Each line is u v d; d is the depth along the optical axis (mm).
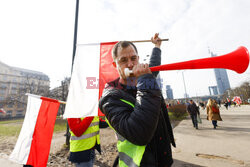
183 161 3309
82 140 2096
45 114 2316
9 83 56031
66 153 4242
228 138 5109
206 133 6129
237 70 616
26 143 2162
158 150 838
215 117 7184
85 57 1604
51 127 2238
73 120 2074
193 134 6043
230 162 3156
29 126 2258
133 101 772
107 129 8648
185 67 680
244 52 590
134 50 945
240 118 11023
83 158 2055
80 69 1560
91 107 1430
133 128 623
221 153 3693
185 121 11320
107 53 1603
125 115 693
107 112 758
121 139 850
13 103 30281
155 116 636
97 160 3631
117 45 968
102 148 4633
